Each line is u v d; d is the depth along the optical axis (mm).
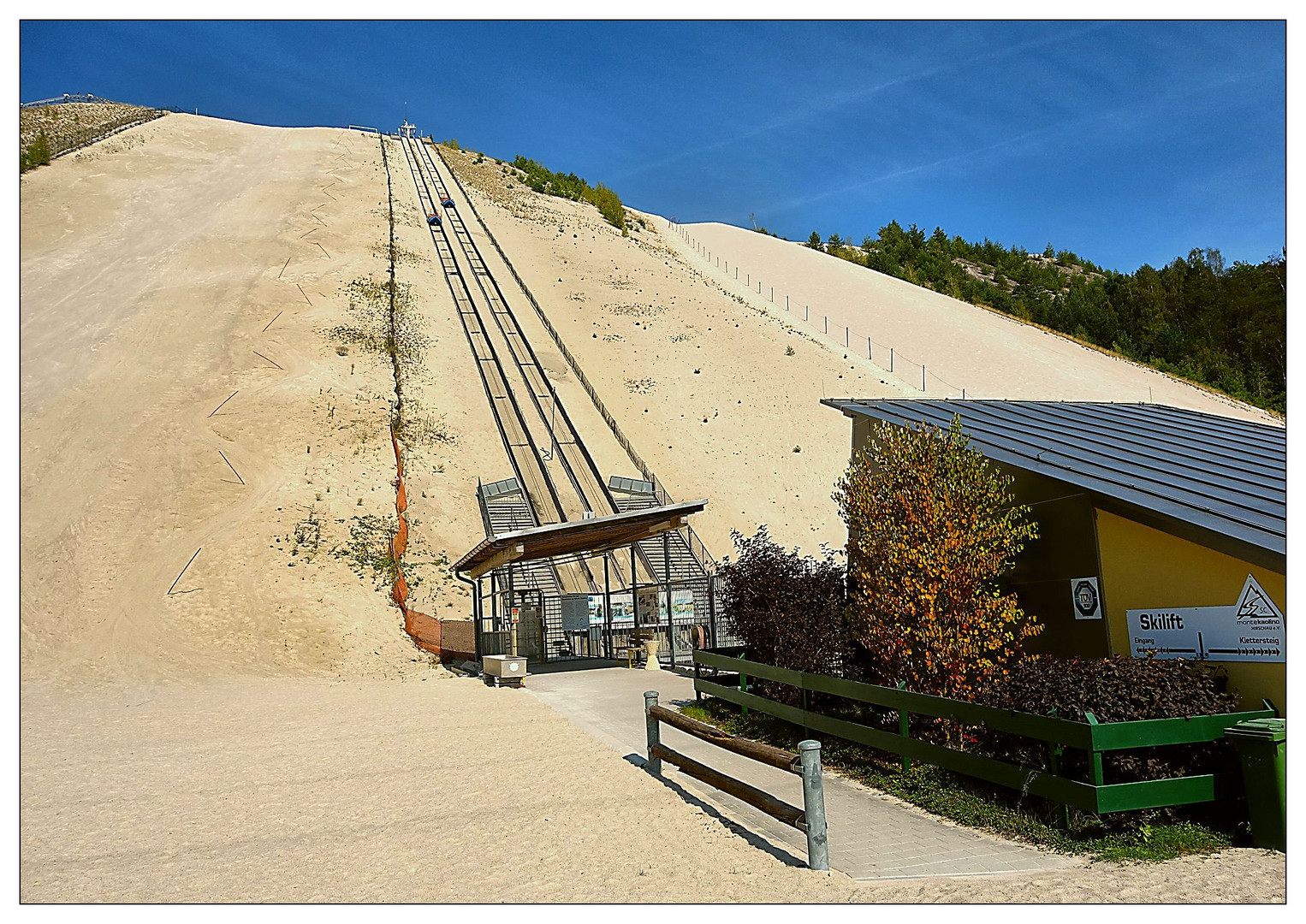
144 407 36688
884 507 10344
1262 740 6699
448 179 84875
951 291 108812
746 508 37781
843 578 12602
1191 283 97500
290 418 36969
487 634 21734
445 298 54312
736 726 12586
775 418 46406
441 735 13273
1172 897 5938
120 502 30656
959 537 9828
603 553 25844
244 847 8156
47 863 7863
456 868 7289
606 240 78500
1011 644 11141
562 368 48125
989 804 8133
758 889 6531
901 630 9977
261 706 17500
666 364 51094
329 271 53125
